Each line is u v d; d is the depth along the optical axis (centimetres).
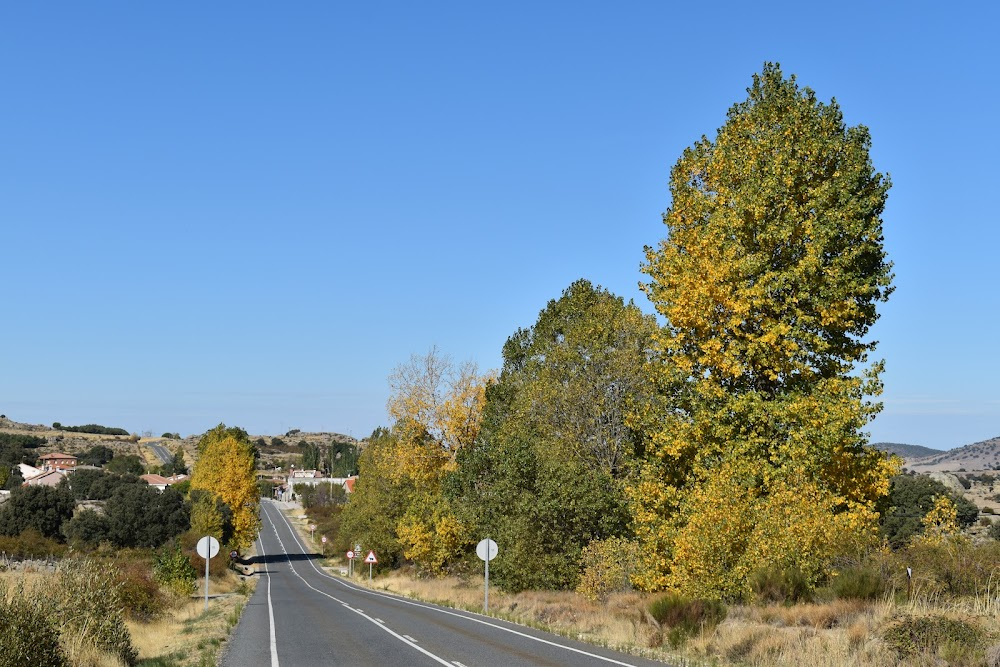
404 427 5647
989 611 1529
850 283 2339
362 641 1981
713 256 2459
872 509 2327
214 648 1925
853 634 1468
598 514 3369
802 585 1991
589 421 3894
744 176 2503
